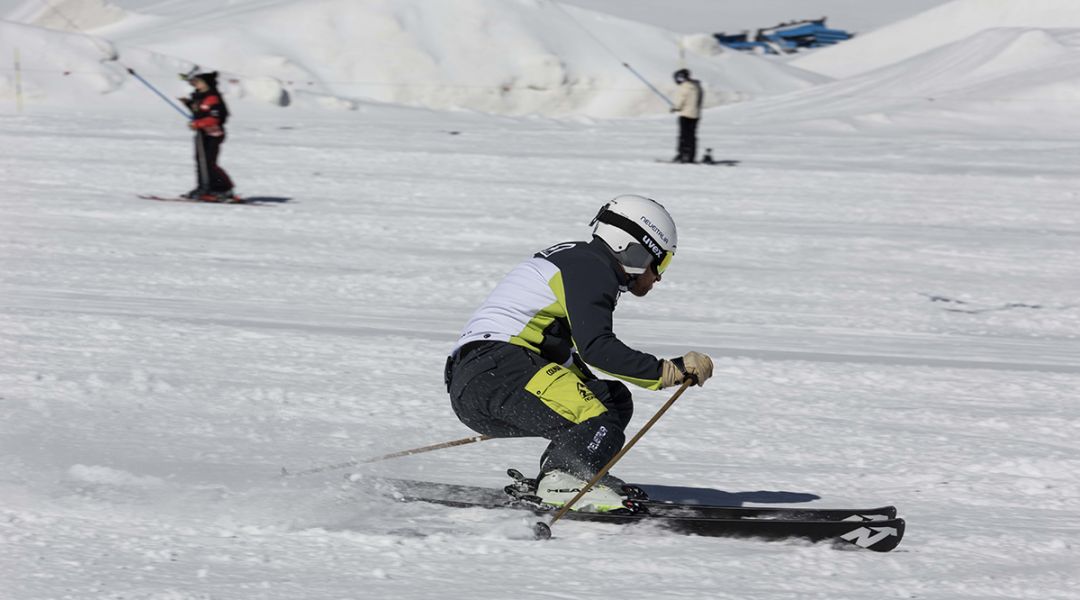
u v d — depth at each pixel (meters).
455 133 50.03
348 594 6.68
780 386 14.23
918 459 11.05
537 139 48.19
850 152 44.62
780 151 44.97
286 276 20.72
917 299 20.98
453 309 18.69
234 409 11.96
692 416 12.58
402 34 83.19
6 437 10.44
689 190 33.59
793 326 18.53
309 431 11.22
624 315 18.77
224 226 25.95
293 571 7.07
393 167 36.81
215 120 29.14
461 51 83.38
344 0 86.50
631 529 8.28
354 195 31.12
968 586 7.36
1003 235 27.50
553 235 26.00
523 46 84.00
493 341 8.41
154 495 8.66
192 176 33.59
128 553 7.30
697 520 8.23
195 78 29.33
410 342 15.55
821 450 11.31
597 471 8.42
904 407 13.38
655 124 60.66
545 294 8.39
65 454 9.93
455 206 29.83
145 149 38.91
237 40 82.19
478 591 6.83
